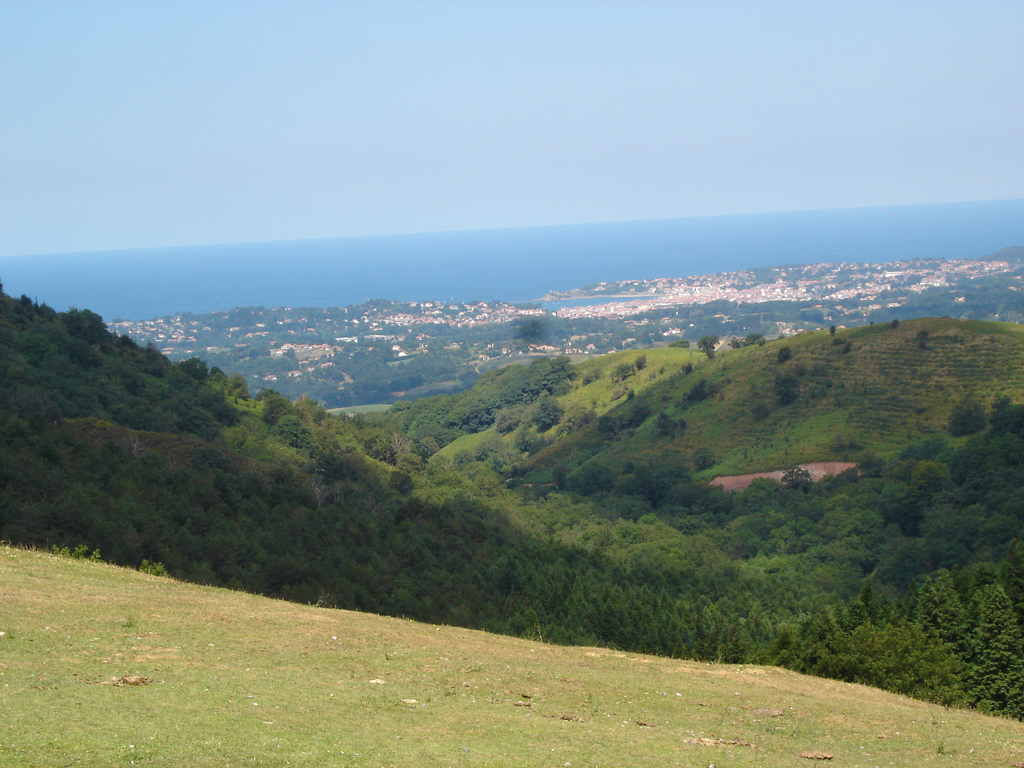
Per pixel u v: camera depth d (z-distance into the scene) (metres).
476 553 69.38
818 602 62.91
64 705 12.64
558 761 13.61
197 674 15.81
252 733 12.72
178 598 23.66
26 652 15.35
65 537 41.66
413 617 46.41
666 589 65.94
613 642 46.66
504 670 20.67
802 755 16.38
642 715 18.06
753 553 90.75
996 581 38.69
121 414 89.50
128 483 55.94
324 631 22.02
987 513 77.06
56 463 56.78
